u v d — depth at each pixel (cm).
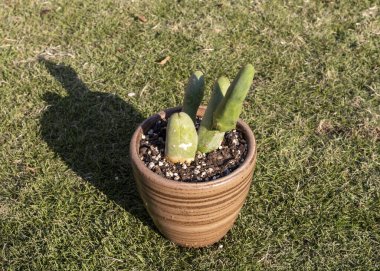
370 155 79
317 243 68
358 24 104
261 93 90
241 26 104
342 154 79
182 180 60
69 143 82
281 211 72
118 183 76
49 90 90
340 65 95
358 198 73
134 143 63
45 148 81
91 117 86
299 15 107
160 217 62
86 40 101
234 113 57
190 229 63
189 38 101
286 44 100
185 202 58
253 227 70
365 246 68
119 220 71
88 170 78
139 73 94
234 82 54
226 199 59
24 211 72
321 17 106
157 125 67
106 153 80
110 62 96
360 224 71
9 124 84
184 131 58
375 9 108
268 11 108
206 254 68
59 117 86
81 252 68
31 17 106
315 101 88
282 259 67
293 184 76
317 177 76
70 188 76
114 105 88
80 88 91
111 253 68
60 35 102
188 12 108
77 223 71
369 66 95
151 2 110
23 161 79
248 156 61
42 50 99
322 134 83
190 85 61
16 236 70
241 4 110
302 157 79
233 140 64
